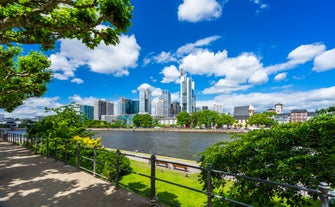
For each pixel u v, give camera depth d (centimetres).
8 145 1897
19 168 890
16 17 510
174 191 824
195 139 6588
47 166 931
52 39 688
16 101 2066
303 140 454
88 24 620
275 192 468
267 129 556
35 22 561
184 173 1220
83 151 1025
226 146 585
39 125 1623
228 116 14012
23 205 487
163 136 8225
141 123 16100
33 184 652
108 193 568
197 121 14862
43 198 531
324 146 423
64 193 568
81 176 752
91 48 722
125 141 5875
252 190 506
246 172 502
